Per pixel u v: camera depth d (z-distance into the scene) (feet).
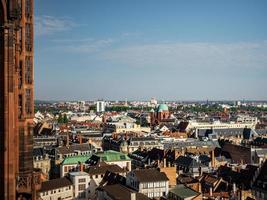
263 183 477.77
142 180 486.38
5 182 114.62
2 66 114.01
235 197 439.22
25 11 128.88
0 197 115.34
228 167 585.22
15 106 120.06
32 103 131.54
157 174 500.74
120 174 579.89
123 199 414.62
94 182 557.74
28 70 130.31
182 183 517.55
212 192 481.05
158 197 484.33
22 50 127.34
